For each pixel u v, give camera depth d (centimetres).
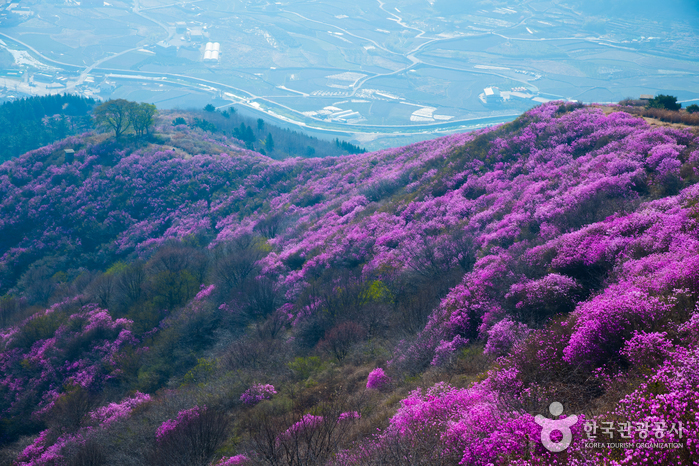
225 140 15812
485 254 3397
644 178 3222
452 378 1853
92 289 6294
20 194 9825
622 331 1230
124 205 9644
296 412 2205
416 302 3178
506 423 1001
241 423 2403
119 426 2903
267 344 3556
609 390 1050
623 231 2309
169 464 2072
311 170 9756
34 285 8019
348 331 3166
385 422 1600
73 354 4962
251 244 6694
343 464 1300
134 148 11362
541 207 3512
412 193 5819
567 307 2042
